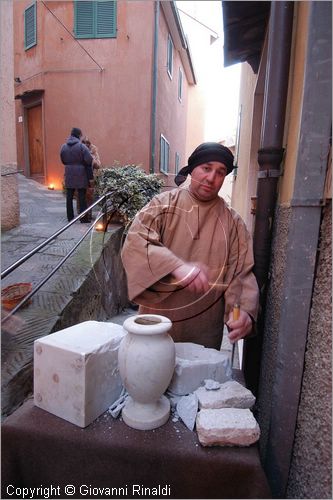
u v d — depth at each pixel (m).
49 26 5.68
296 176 0.91
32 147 7.70
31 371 1.66
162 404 0.91
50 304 2.15
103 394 0.91
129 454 0.80
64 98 6.07
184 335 1.25
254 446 0.81
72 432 0.84
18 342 1.77
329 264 0.83
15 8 5.79
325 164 0.87
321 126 0.87
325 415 0.78
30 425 0.86
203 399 0.88
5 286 2.28
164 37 5.13
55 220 4.42
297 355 0.95
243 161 3.68
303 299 0.93
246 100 3.62
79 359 0.83
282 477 1.00
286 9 1.21
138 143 5.68
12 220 3.87
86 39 5.44
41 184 7.32
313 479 0.82
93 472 0.83
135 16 5.06
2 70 3.45
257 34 2.07
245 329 1.08
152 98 5.47
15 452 0.86
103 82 5.63
